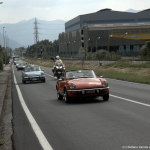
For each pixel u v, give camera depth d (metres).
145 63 41.19
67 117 9.27
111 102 12.24
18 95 17.58
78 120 8.65
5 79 33.19
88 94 12.23
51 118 9.30
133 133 6.73
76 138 6.57
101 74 33.09
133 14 148.50
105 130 7.16
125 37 95.25
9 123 9.08
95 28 115.25
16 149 6.03
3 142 6.67
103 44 114.25
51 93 17.75
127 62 45.72
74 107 11.33
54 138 6.71
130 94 15.26
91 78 13.09
